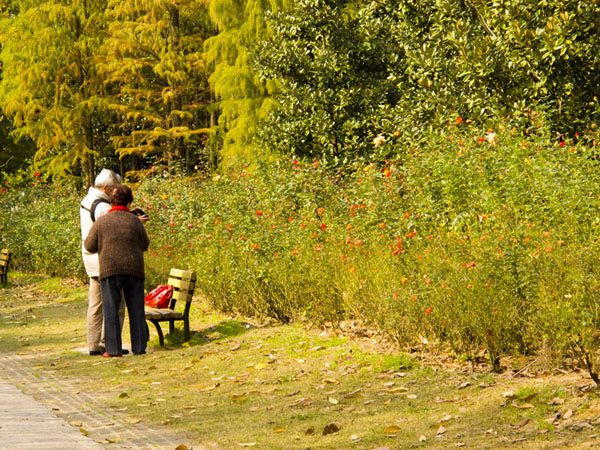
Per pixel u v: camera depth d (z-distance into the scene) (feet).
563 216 29.94
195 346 39.04
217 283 45.68
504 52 49.83
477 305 27.78
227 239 46.50
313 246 40.40
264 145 71.10
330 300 38.75
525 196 32.17
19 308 58.18
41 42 143.95
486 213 33.47
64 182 149.48
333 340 35.35
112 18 150.51
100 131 167.43
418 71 56.44
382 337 34.17
